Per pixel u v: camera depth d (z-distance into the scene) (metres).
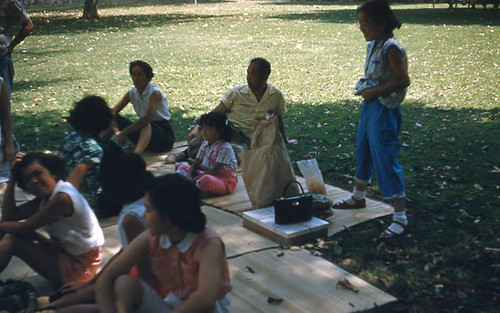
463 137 7.06
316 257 3.89
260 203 4.71
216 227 4.46
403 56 4.09
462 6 31.23
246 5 35.56
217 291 2.32
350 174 5.95
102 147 4.19
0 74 6.24
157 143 6.50
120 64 14.16
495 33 18.53
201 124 5.20
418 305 3.29
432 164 6.06
